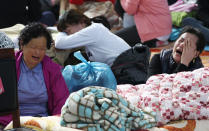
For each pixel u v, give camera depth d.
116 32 8.61
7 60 3.86
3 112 3.93
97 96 3.99
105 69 5.15
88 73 5.20
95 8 9.05
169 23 8.64
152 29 8.48
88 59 6.39
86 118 3.90
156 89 4.62
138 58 5.75
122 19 9.37
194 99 4.46
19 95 4.54
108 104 3.88
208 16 9.15
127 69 5.75
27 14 8.55
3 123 4.41
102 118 3.89
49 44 4.56
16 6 8.17
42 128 3.96
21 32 4.47
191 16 9.34
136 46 5.84
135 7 8.49
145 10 8.49
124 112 4.02
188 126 4.18
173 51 5.54
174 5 9.73
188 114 4.26
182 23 8.98
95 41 6.21
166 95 4.46
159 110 4.27
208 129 4.23
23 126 4.01
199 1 9.22
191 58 5.38
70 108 3.93
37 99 4.61
